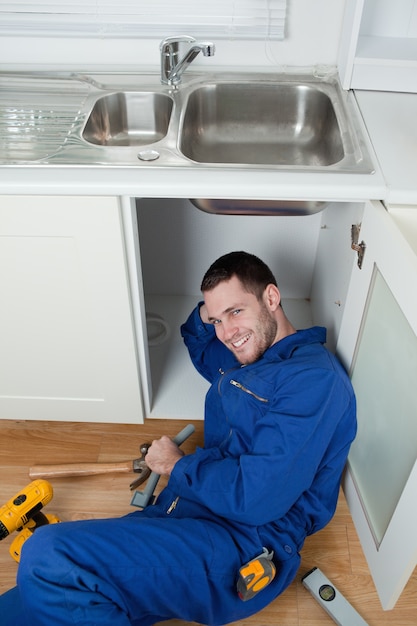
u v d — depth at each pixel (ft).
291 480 3.89
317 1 4.88
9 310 4.54
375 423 4.12
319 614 4.28
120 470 5.10
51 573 3.52
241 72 5.26
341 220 4.97
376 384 4.02
